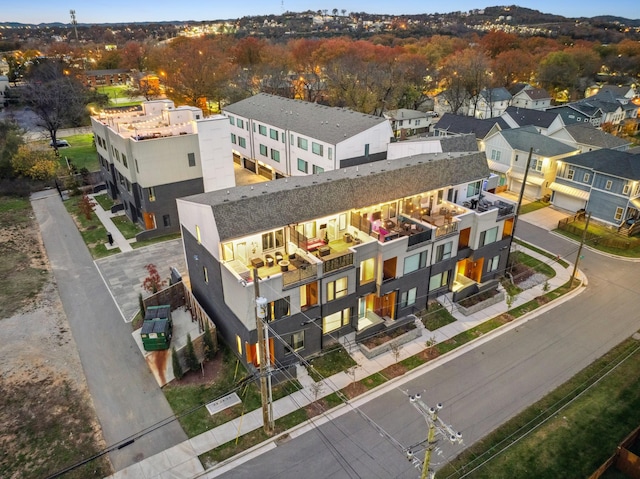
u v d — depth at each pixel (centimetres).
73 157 7044
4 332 2995
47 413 2361
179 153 4266
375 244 2800
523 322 3164
